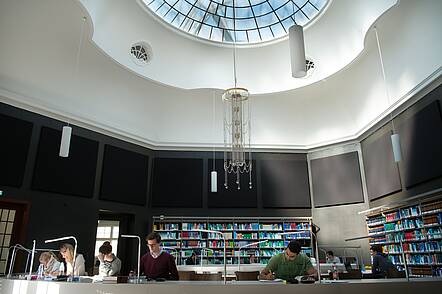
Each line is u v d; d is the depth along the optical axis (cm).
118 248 1138
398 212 923
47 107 941
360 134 1175
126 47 1057
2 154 834
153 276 458
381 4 817
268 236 1185
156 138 1267
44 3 794
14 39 841
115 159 1108
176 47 1163
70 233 943
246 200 1247
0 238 823
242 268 895
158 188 1217
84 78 1017
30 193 877
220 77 1229
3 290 451
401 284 354
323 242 1191
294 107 1282
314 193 1262
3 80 866
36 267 850
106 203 1061
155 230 1157
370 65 1019
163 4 1065
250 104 1286
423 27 807
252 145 1299
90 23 837
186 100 1264
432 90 838
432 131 823
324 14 1030
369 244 1091
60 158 957
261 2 1109
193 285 348
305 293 343
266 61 1223
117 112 1141
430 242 792
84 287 370
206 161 1283
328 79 1137
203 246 1146
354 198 1170
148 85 1162
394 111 981
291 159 1310
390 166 1002
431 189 830
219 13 1141
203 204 1233
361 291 347
